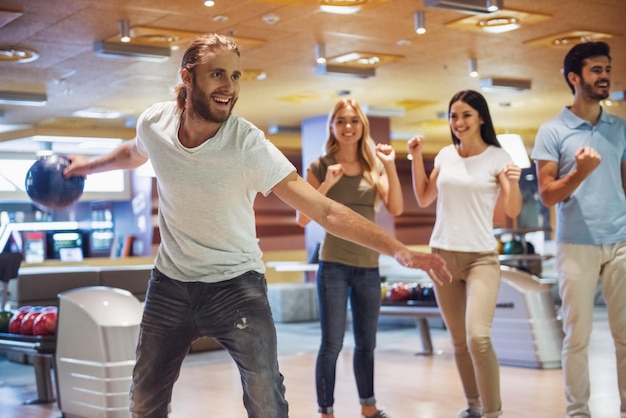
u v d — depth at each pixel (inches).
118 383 201.5
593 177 164.1
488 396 162.4
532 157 172.1
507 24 335.0
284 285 484.7
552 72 450.3
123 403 201.8
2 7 288.8
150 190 664.4
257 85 459.8
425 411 205.5
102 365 201.8
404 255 100.1
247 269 108.1
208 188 103.3
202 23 321.7
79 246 709.9
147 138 106.0
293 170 105.1
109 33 331.3
